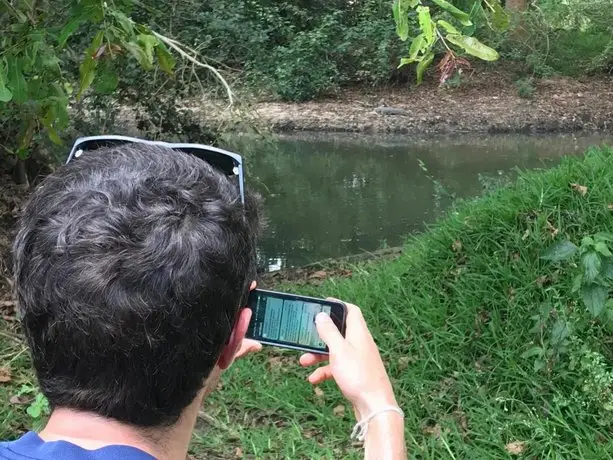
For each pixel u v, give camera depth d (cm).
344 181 982
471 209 429
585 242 276
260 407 335
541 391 297
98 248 77
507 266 361
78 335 77
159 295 77
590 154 417
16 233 84
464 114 1407
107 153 88
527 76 1577
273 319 127
